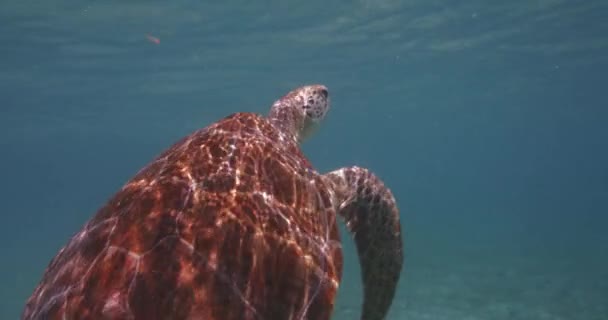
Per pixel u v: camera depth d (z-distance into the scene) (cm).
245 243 213
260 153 271
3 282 2370
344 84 3744
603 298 1492
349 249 2533
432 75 3600
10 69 2672
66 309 191
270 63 2947
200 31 2275
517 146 12950
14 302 1886
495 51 2962
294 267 219
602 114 6906
